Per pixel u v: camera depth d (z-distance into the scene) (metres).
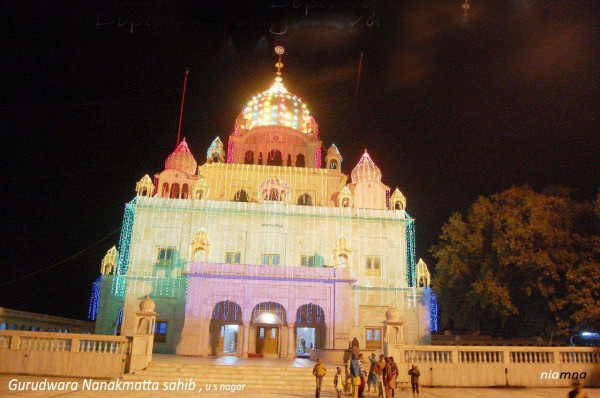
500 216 32.25
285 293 32.47
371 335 36.66
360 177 43.78
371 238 39.00
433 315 40.56
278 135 47.00
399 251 38.94
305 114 50.12
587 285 27.16
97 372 21.28
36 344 21.61
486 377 22.08
